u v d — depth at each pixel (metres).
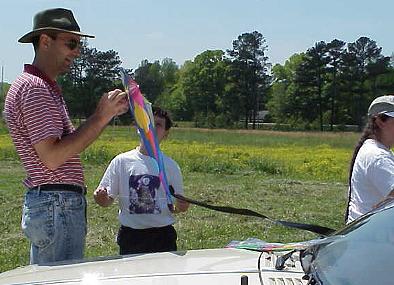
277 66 101.12
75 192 4.03
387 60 92.81
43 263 3.74
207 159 26.48
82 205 4.10
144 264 3.33
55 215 3.94
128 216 4.88
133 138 41.91
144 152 4.91
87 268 3.33
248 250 3.55
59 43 4.00
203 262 3.30
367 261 2.94
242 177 20.52
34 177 3.96
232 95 100.31
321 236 3.58
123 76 3.92
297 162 28.53
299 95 95.44
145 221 4.84
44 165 3.89
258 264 3.17
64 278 3.16
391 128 4.41
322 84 93.88
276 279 2.94
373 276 2.83
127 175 4.88
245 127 93.56
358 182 4.41
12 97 3.94
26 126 3.87
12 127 3.96
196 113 98.94
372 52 92.62
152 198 4.84
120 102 3.87
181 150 35.34
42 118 3.82
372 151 4.36
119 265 3.35
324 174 23.67
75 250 4.06
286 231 10.05
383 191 4.29
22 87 3.89
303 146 49.97
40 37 4.00
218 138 61.12
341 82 93.12
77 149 3.81
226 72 100.94
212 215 11.59
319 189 17.00
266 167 23.67
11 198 13.80
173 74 110.69
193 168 22.66
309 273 2.97
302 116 95.44
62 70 4.05
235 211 4.00
